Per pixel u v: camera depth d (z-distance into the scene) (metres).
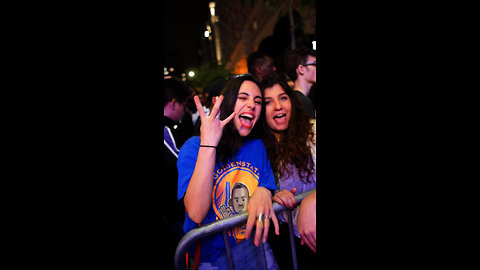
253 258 1.07
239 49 29.92
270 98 1.28
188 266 1.08
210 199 0.98
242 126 1.08
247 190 1.08
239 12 30.42
